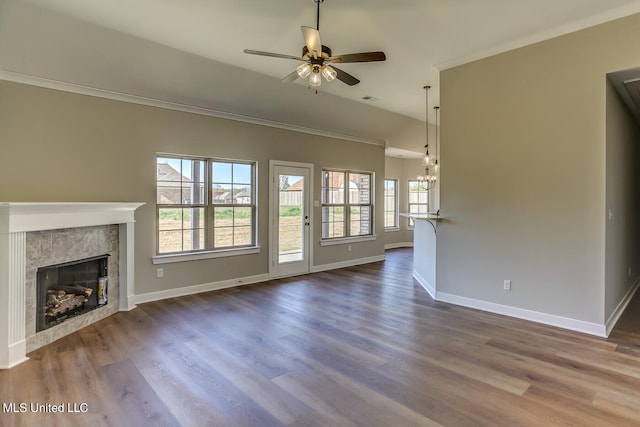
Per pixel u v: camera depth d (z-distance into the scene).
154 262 4.52
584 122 3.30
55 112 3.76
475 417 2.05
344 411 2.11
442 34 3.48
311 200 6.33
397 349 3.00
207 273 5.04
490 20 3.22
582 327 3.36
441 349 3.00
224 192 5.27
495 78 3.88
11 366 2.68
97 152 4.04
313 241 6.41
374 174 7.57
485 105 3.97
